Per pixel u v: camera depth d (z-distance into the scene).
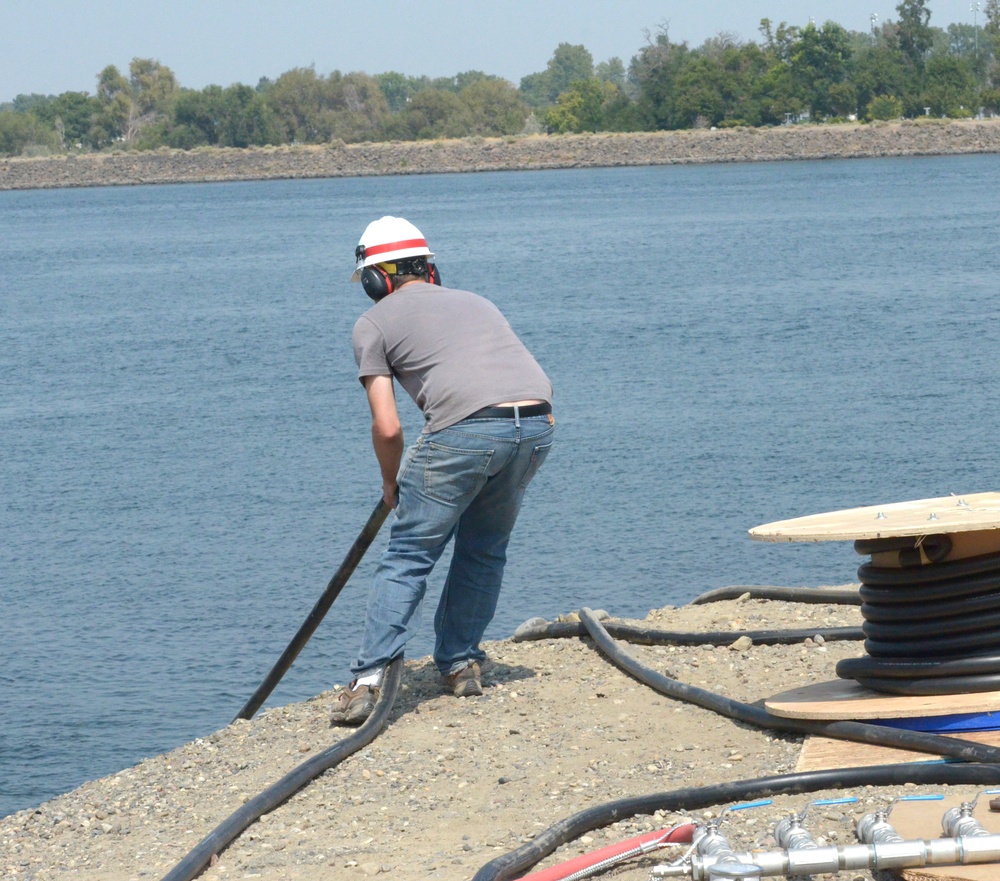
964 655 9.95
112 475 43.66
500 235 149.88
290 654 12.88
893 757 9.59
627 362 61.91
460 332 11.31
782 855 7.31
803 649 13.05
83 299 104.75
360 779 10.54
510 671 13.09
